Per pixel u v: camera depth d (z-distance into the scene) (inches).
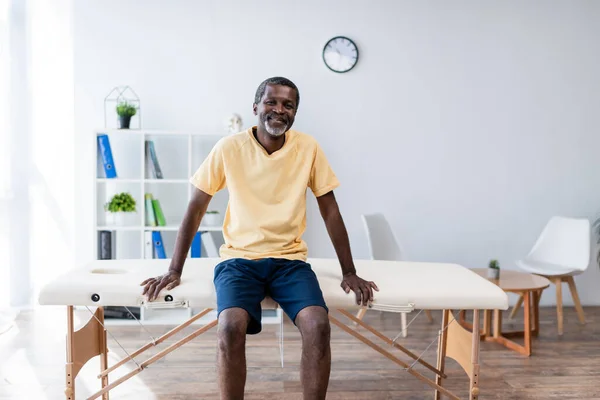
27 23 151.6
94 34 153.6
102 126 154.9
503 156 165.9
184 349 119.6
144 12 154.6
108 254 143.4
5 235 153.0
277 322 142.5
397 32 161.2
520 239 167.6
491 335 132.6
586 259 144.6
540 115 166.2
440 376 94.4
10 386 97.4
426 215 164.7
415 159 163.6
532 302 135.6
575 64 166.4
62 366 107.4
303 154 79.1
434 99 163.2
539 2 164.4
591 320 149.8
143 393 95.9
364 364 112.3
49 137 153.7
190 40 156.0
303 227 81.3
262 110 75.5
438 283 80.8
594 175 168.4
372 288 76.9
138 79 155.1
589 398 96.8
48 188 154.3
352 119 161.3
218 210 156.8
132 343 123.7
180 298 73.4
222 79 157.2
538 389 100.6
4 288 153.2
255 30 157.5
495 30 163.6
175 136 156.6
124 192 155.0
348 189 162.4
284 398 94.7
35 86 152.8
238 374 64.6
